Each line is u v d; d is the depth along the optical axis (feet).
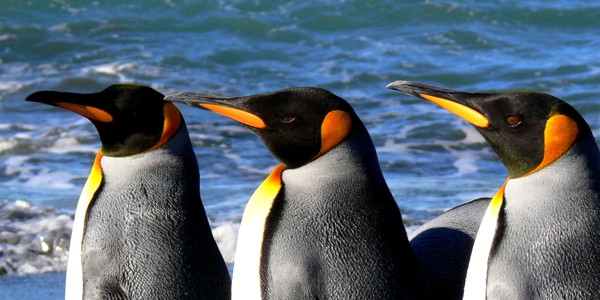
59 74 92.17
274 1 116.57
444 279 25.88
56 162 63.57
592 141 23.06
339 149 24.27
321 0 115.96
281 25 111.04
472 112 23.52
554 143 22.68
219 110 24.98
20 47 102.78
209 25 111.65
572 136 22.72
